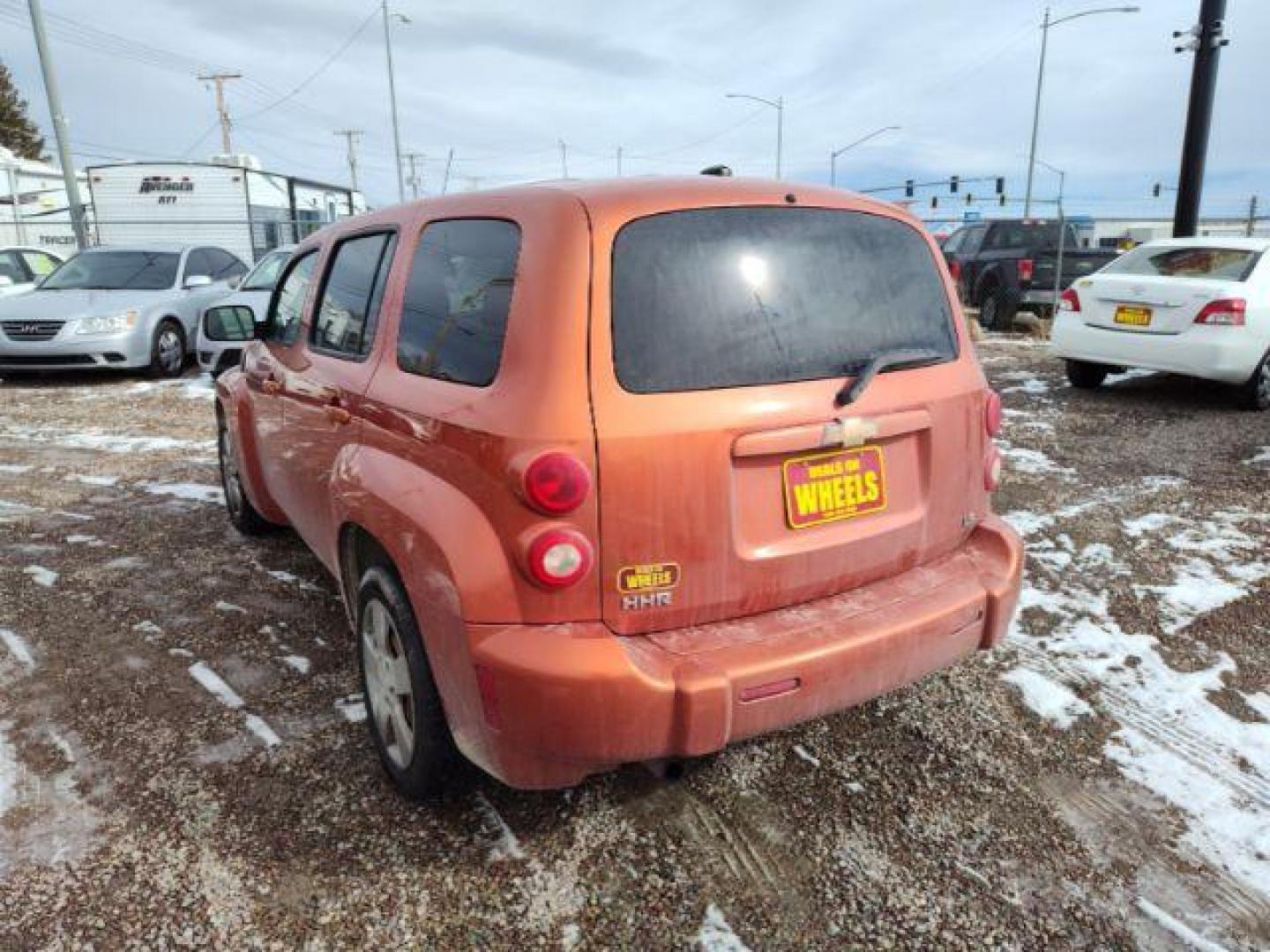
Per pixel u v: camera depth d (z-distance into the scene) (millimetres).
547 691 2096
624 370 2156
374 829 2625
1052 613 4020
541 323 2170
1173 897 2371
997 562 2764
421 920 2295
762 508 2318
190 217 22000
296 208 24812
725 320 2295
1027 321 14289
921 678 2562
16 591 4379
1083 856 2521
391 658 2715
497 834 2604
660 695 2117
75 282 11836
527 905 2342
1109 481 5977
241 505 4988
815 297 2453
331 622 3988
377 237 3172
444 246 2670
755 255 2391
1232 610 4027
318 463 3289
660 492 2160
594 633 2154
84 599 4266
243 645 3771
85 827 2646
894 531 2555
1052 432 7414
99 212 22125
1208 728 3123
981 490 2869
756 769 2910
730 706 2170
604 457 2107
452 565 2191
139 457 7199
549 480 2070
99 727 3168
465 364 2379
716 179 2504
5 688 3451
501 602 2164
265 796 2775
